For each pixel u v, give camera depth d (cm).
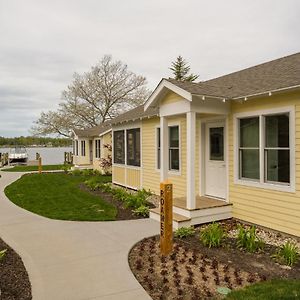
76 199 1113
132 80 3662
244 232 587
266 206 698
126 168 1409
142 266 484
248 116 738
